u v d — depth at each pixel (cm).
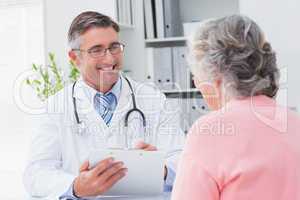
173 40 242
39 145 163
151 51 243
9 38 322
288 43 220
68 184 142
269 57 98
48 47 259
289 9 219
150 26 245
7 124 324
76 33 161
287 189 89
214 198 90
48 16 258
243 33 96
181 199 90
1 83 323
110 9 242
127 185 137
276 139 92
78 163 164
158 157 133
